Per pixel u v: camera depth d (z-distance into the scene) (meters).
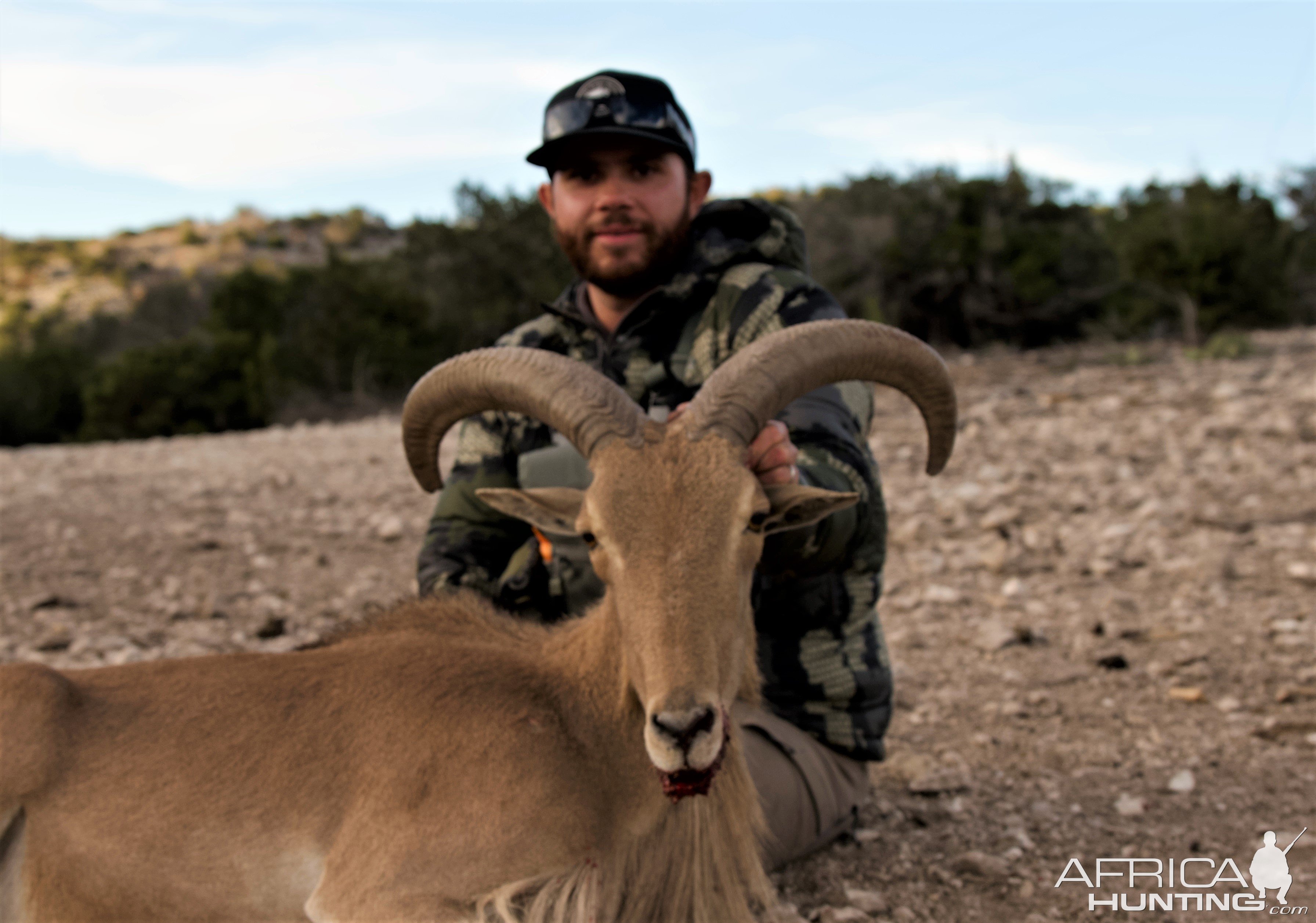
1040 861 3.63
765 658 3.74
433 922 2.75
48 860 3.05
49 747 3.05
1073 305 27.58
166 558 8.33
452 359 3.23
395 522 9.06
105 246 101.62
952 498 9.09
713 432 2.87
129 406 31.33
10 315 68.38
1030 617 6.29
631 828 3.11
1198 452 10.36
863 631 3.84
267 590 7.39
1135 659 5.56
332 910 2.85
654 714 2.57
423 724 3.05
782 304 3.88
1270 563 6.94
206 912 3.03
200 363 32.44
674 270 4.07
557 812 2.93
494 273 34.44
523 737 3.01
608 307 4.22
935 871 3.59
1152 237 25.12
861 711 3.79
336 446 15.42
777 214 4.13
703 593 2.70
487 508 4.18
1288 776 4.18
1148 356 20.27
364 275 36.00
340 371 35.16
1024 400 14.84
